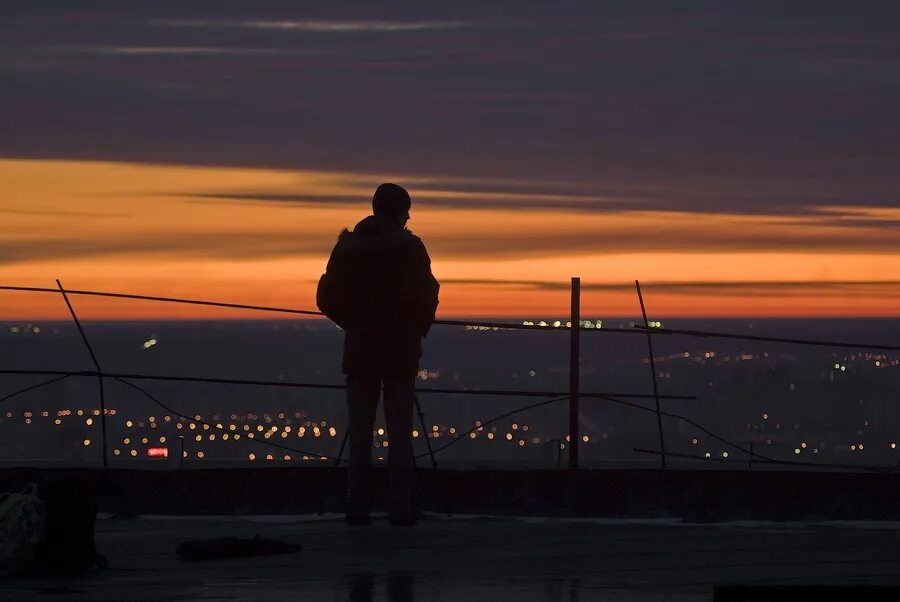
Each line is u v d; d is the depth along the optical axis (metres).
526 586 10.73
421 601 10.06
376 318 14.62
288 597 10.21
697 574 11.33
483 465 21.55
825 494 15.04
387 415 14.79
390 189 14.87
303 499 15.70
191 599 10.14
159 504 15.66
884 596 9.11
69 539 11.52
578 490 15.43
